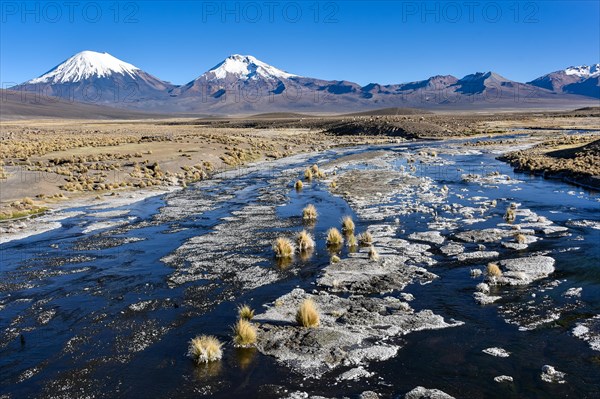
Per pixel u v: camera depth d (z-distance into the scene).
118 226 26.67
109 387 10.72
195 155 58.75
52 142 72.12
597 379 10.38
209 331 13.34
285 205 31.91
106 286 17.06
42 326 13.95
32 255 21.17
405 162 56.62
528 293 15.23
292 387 10.45
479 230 23.11
